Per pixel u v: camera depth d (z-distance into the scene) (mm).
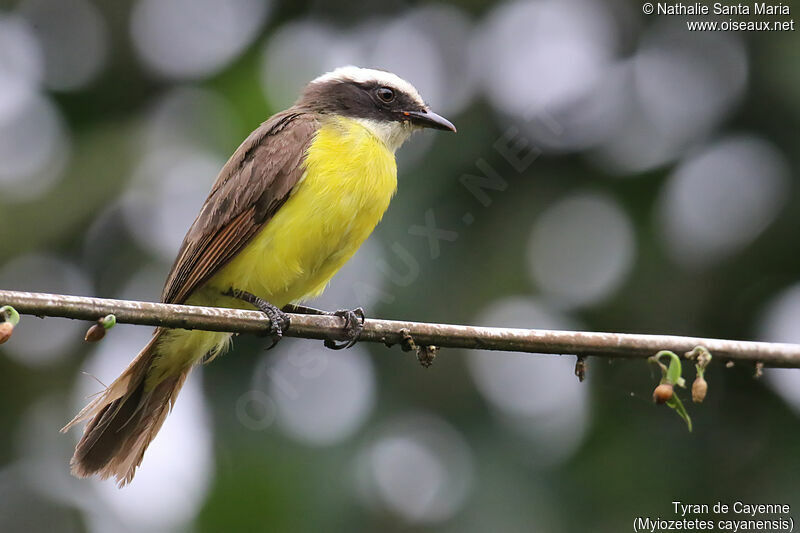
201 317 7863
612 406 12406
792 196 12414
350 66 11094
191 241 9664
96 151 13414
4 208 13055
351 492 11594
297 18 13930
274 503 11516
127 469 9109
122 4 14555
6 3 14867
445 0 13688
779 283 12523
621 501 11859
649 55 13180
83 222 13062
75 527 13000
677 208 12617
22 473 13242
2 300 7016
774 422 12227
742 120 12742
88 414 8836
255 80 13180
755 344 8219
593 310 12570
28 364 13453
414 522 11812
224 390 12148
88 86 14352
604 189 12836
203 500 11656
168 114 13906
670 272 12555
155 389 9492
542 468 12039
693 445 12219
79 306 7250
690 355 8141
